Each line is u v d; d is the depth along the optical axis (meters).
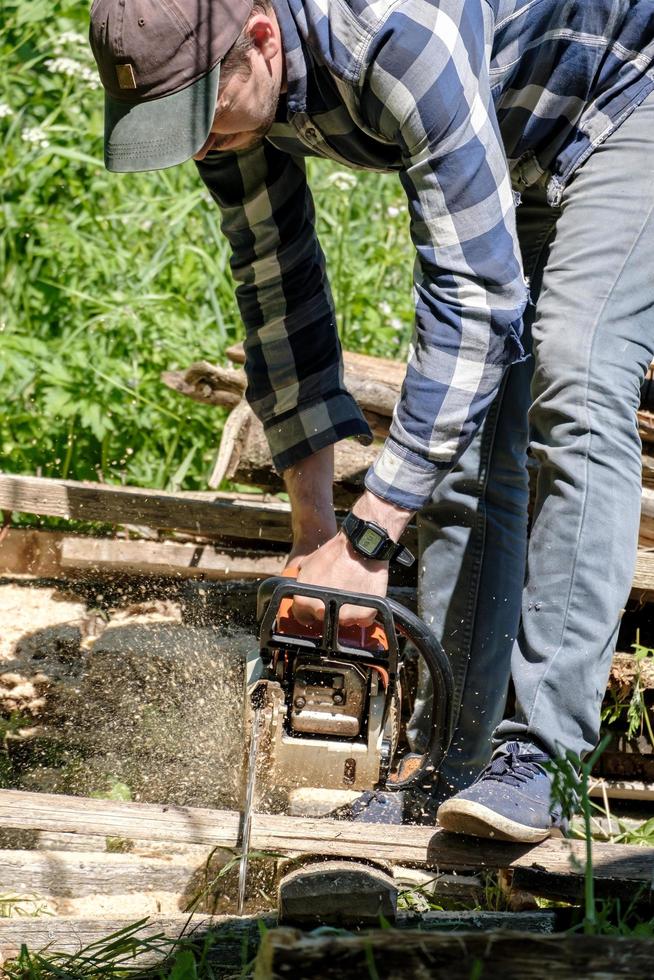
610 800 3.08
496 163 2.10
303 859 2.16
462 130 2.04
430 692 2.75
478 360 2.15
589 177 2.33
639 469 2.26
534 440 2.35
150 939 1.88
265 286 2.67
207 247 5.73
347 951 1.34
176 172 6.21
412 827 2.20
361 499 2.25
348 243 5.81
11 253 5.27
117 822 2.13
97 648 3.18
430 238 2.12
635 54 2.32
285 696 2.33
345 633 2.32
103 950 1.87
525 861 2.16
